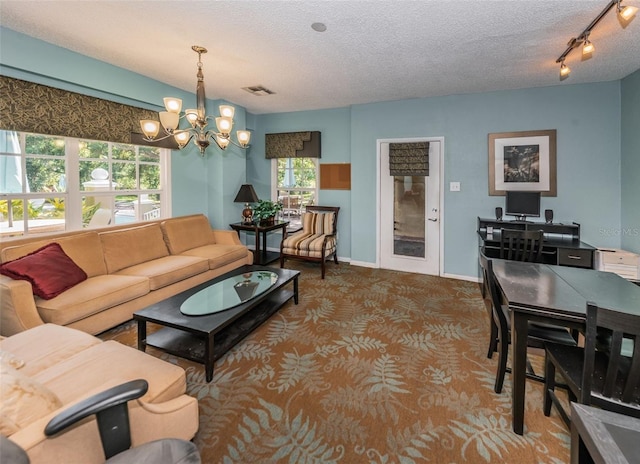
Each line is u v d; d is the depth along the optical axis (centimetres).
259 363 225
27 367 149
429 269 451
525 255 308
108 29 249
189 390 195
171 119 246
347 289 385
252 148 557
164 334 239
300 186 545
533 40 260
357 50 281
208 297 253
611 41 259
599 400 126
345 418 172
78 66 296
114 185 364
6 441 80
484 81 361
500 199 405
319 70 332
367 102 459
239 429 164
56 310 216
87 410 93
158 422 130
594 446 94
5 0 210
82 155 331
